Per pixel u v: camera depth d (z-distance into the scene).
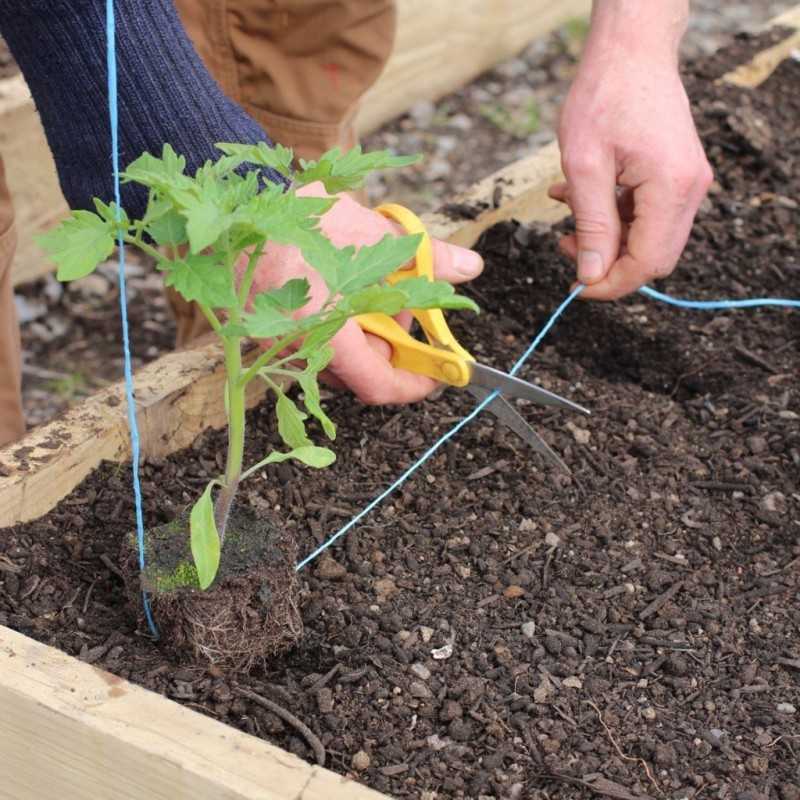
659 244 1.78
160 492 1.73
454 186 3.46
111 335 2.91
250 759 1.21
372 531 1.71
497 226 2.30
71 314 2.97
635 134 1.75
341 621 1.55
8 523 1.61
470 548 1.69
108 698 1.28
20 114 2.70
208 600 1.40
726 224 2.47
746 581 1.67
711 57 2.94
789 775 1.38
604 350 2.16
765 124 2.75
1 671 1.31
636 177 1.76
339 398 1.94
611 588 1.64
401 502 1.77
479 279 2.23
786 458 1.90
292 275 1.55
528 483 1.81
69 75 1.49
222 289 1.12
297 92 2.31
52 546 1.61
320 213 1.16
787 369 2.11
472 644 1.54
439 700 1.45
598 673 1.51
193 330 2.48
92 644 1.47
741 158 2.66
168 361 1.84
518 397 1.85
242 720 1.39
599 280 1.82
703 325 2.21
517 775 1.36
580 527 1.74
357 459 1.84
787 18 3.15
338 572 1.63
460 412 1.93
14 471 1.62
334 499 1.76
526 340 2.15
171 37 1.51
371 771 1.35
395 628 1.54
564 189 1.93
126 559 1.47
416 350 1.67
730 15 4.52
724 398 2.03
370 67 2.33
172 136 1.51
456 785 1.34
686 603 1.63
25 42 1.50
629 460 1.88
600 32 1.81
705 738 1.42
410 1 3.51
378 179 3.48
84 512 1.67
